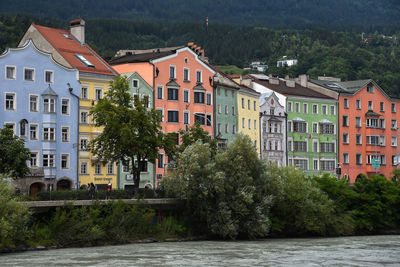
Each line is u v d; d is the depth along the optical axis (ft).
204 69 397.80
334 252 237.45
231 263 201.36
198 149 281.54
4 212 218.59
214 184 272.51
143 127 280.51
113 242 248.52
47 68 315.58
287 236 309.83
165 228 269.85
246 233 287.07
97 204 250.78
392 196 349.20
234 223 273.13
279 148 451.53
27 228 227.40
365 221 339.77
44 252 221.05
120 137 275.59
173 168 287.07
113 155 282.77
